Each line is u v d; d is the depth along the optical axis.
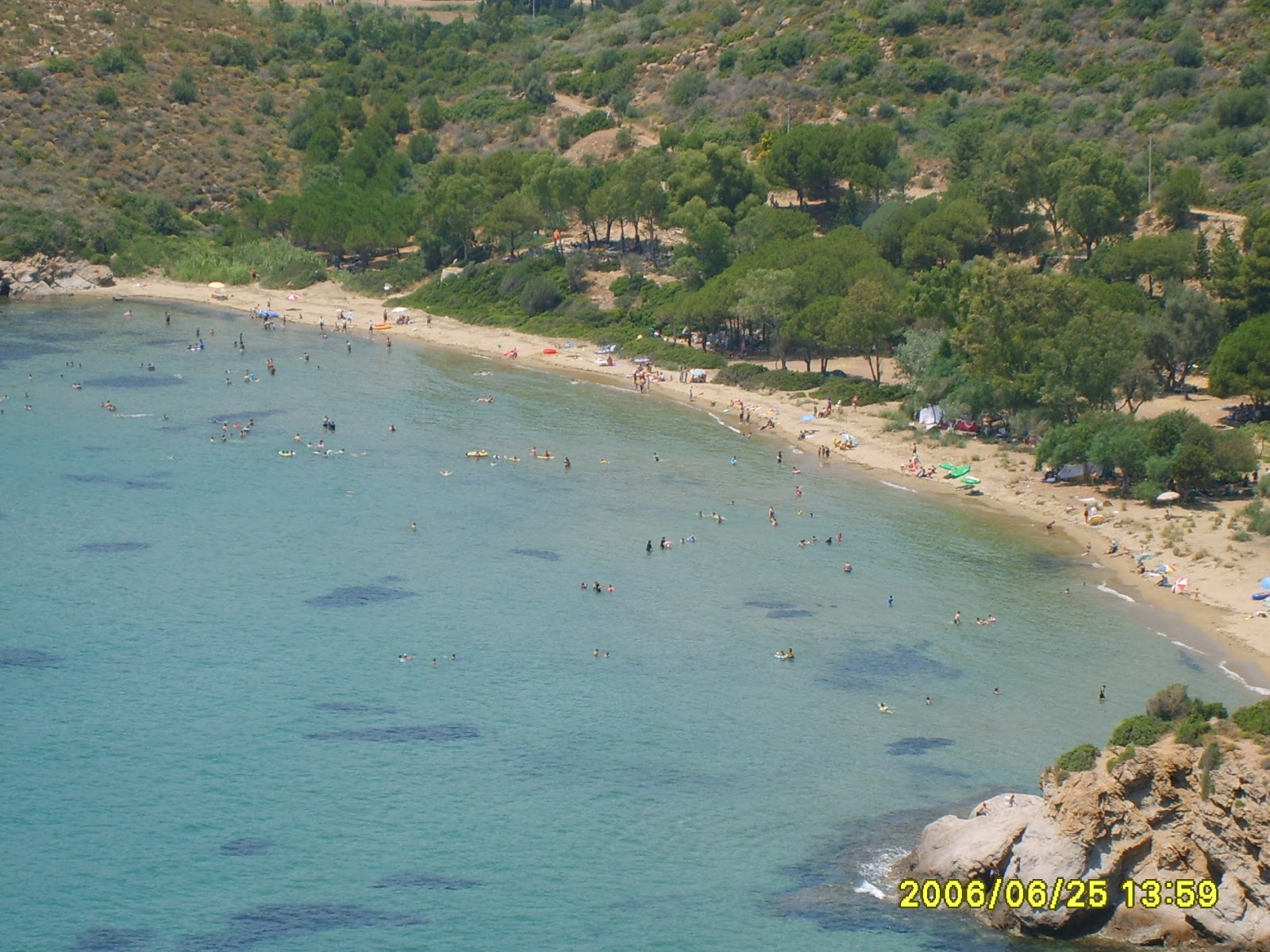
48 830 100.12
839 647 132.12
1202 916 86.00
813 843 99.56
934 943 88.12
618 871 96.31
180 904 92.19
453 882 95.00
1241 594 142.38
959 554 155.88
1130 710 118.38
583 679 125.19
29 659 126.19
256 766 109.12
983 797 105.06
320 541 157.62
